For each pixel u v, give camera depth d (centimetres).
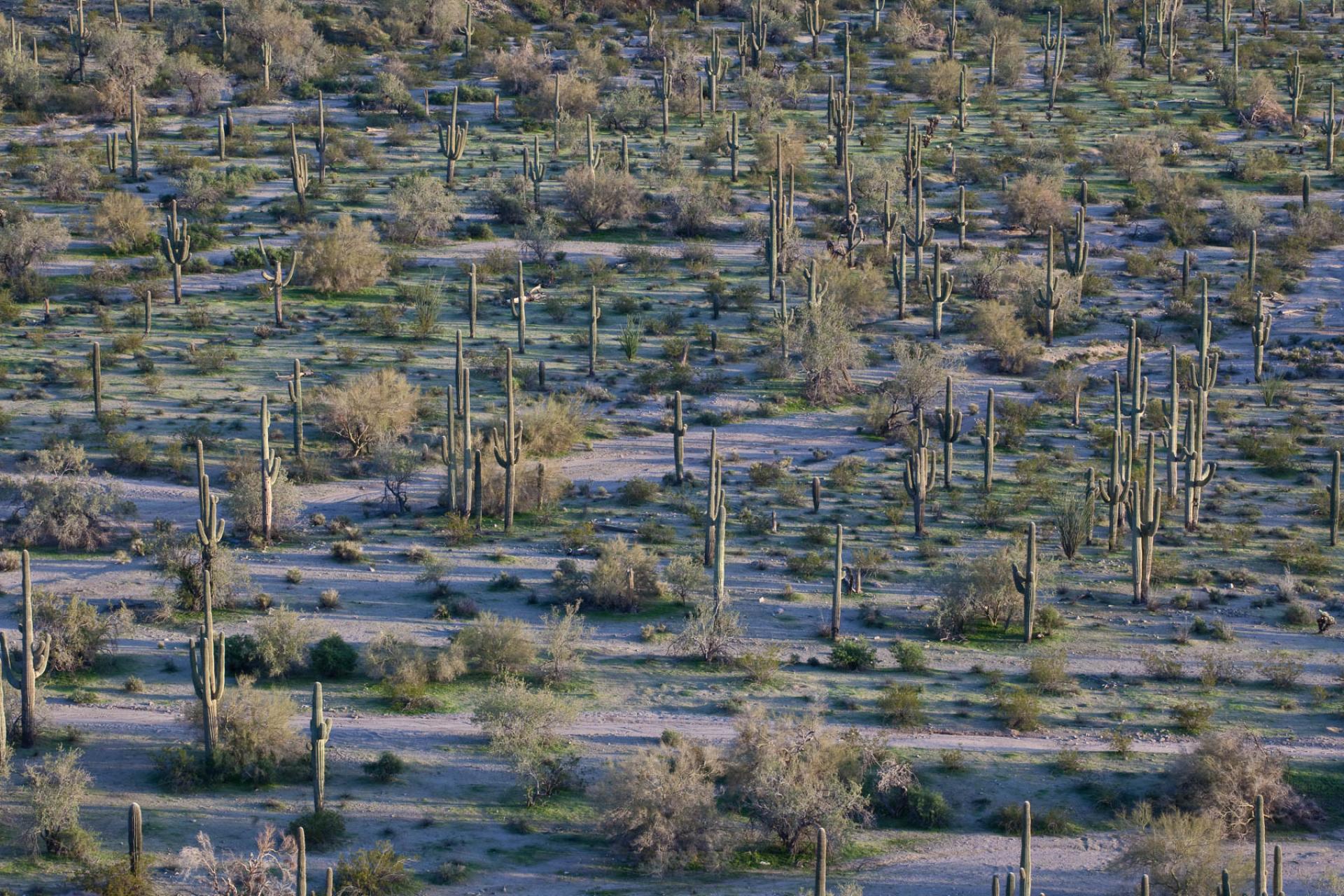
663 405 10138
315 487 8844
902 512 8562
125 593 7262
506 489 8244
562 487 8738
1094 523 8481
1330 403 10444
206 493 7062
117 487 8369
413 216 12900
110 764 5547
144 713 5997
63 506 7906
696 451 9506
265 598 7181
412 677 6269
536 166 13750
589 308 11688
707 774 5422
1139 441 9688
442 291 12012
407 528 8238
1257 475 9281
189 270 11988
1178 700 6425
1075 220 13612
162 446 9088
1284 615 7338
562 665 6462
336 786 5469
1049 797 5547
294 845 4612
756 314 11669
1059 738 6028
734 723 5866
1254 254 12194
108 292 11556
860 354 10544
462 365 8325
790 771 5291
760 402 10225
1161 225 13750
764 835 5250
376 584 7494
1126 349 11456
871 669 6669
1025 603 7031
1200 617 7338
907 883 4956
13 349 10469
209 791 5397
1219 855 4934
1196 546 8188
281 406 9788
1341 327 11744
